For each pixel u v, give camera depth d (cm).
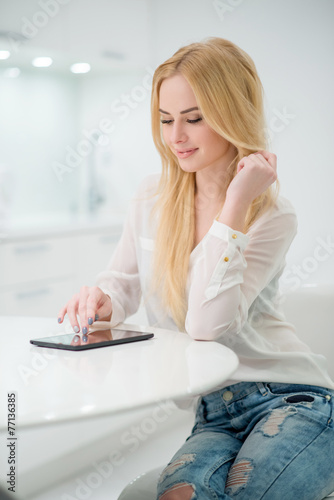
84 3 337
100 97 401
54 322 145
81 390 94
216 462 122
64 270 333
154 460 231
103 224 354
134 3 361
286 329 144
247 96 137
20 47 311
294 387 132
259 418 130
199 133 134
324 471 120
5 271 301
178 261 142
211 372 103
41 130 390
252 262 134
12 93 372
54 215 389
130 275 161
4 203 353
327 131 319
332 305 162
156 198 155
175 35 358
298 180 328
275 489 116
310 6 316
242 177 128
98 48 345
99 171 403
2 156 369
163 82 135
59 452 238
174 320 145
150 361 110
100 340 123
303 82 322
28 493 206
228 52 135
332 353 161
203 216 144
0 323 145
